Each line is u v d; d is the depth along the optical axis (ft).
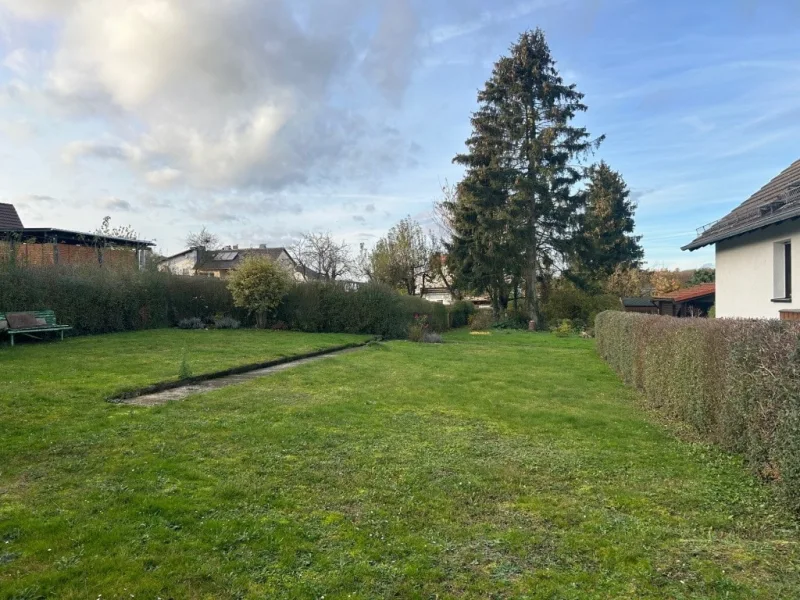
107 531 11.48
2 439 17.75
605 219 144.97
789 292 34.19
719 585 9.73
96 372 30.99
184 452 17.13
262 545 11.19
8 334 46.37
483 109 102.17
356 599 9.32
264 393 27.61
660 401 26.08
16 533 11.30
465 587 9.80
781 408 13.78
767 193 39.37
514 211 96.12
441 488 14.76
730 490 14.80
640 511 13.38
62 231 72.13
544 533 12.07
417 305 81.51
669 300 105.70
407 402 26.43
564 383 34.37
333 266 129.90
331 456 17.34
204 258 159.53
